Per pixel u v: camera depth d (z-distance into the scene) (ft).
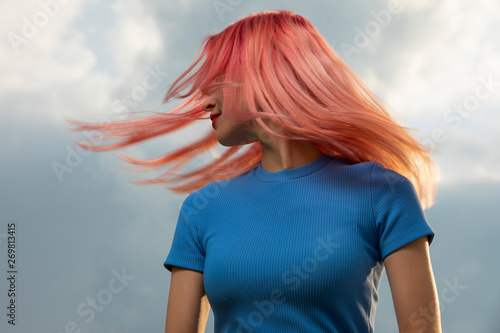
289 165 3.13
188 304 3.14
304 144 3.20
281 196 3.02
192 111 3.97
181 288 3.18
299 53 3.10
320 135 2.93
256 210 3.02
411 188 2.88
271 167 3.25
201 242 3.19
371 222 2.81
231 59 3.20
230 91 3.10
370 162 3.04
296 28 3.21
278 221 2.91
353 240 2.75
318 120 2.94
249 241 2.90
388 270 2.76
